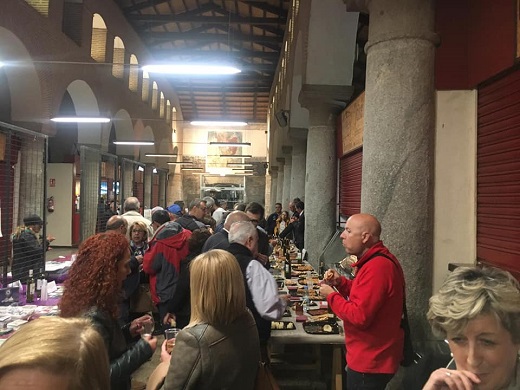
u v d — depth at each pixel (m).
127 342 2.58
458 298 1.06
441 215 3.78
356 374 2.62
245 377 2.11
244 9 19.25
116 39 17.84
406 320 2.70
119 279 2.20
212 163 33.53
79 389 0.84
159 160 26.52
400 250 3.37
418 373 2.42
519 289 1.07
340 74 7.86
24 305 4.13
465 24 3.76
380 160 3.44
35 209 6.39
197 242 4.66
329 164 7.97
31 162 6.38
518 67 3.13
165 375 2.21
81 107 14.82
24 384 0.79
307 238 8.02
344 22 7.66
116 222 4.86
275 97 22.77
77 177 15.56
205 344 2.03
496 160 3.44
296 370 4.32
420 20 3.41
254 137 33.75
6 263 4.93
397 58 3.42
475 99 3.71
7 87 10.77
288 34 14.40
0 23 9.11
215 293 2.09
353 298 2.61
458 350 1.08
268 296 3.10
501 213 3.36
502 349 1.03
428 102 3.44
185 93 30.47
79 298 2.04
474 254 3.74
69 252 13.85
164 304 4.98
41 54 10.88
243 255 3.21
